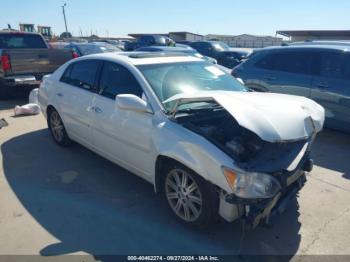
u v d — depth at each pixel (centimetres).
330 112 571
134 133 350
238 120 261
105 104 395
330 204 362
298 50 623
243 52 1669
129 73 373
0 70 789
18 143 548
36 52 816
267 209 271
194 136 290
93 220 330
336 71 568
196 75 394
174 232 314
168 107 332
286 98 324
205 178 279
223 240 303
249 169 262
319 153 516
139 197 375
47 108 534
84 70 454
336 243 299
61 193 383
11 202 362
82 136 460
